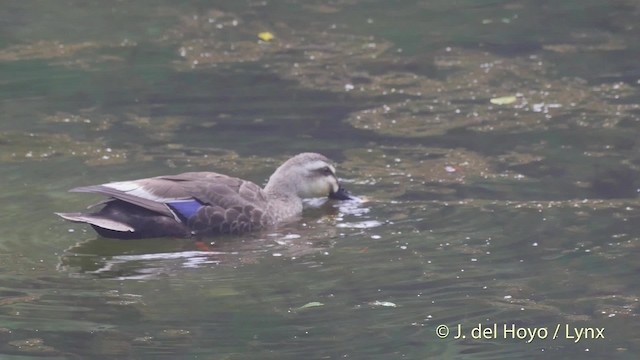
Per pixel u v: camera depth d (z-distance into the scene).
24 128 18.05
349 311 11.58
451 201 14.85
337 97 19.84
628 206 14.44
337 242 13.62
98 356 10.55
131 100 19.64
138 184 13.80
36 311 11.55
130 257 13.12
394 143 17.39
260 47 23.28
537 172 15.89
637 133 17.56
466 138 17.55
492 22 25.30
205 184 14.16
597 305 11.71
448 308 11.67
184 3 26.81
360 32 24.58
